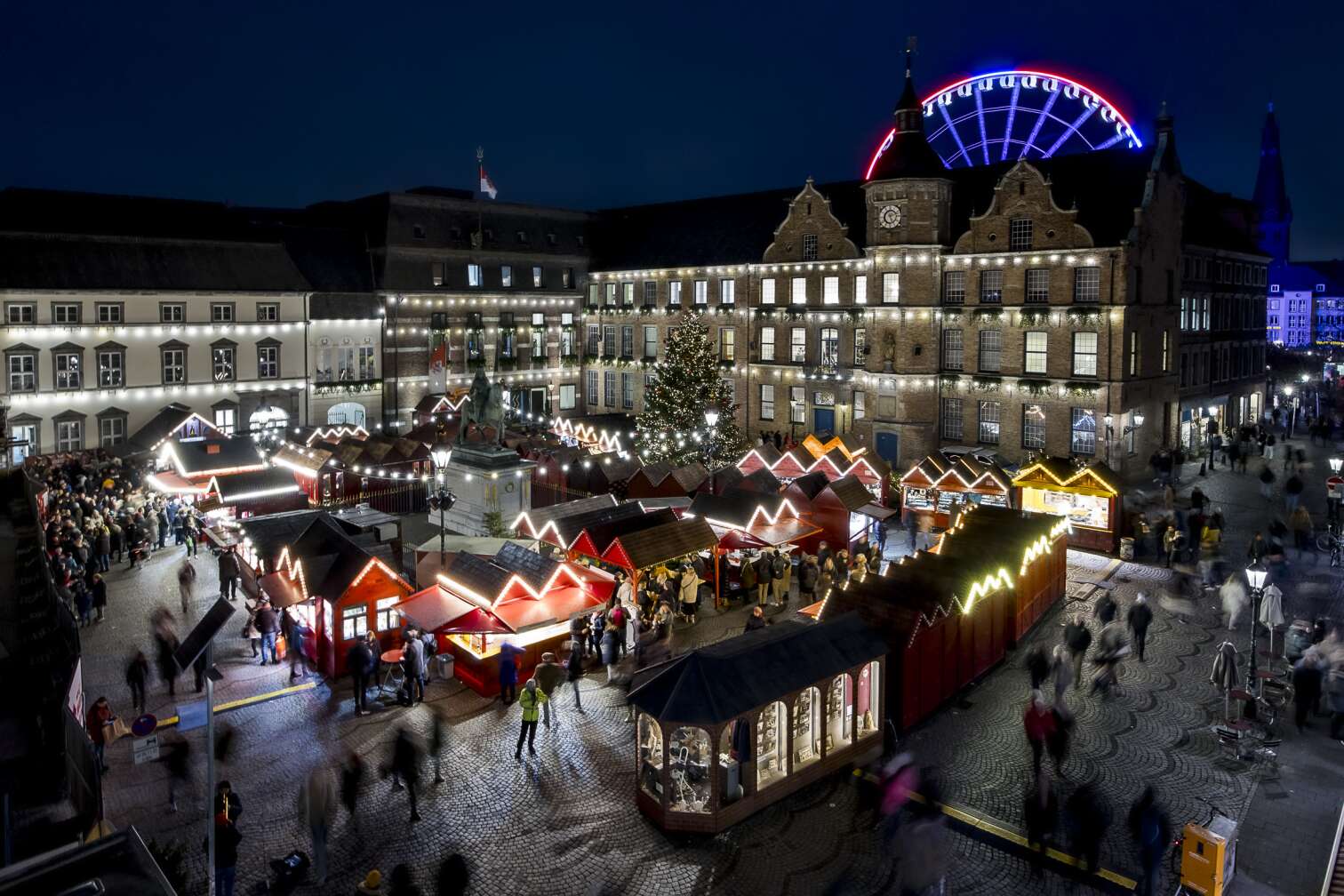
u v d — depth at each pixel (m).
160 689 25.38
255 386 60.16
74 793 18.48
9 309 50.56
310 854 17.84
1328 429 65.12
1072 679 25.27
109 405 54.47
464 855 17.89
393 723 23.61
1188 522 39.00
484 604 24.97
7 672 21.00
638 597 30.14
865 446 49.72
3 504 38.03
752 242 66.62
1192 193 64.94
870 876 17.17
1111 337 48.12
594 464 44.69
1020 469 43.66
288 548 27.97
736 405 60.84
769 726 20.16
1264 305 73.44
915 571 25.94
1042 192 50.09
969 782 20.44
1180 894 16.14
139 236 56.00
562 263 76.50
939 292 54.53
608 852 18.00
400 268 66.81
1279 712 23.80
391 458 48.44
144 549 37.06
